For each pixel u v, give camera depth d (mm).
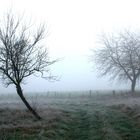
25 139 12820
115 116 20703
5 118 18047
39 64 19672
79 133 15344
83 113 23484
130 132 15102
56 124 16406
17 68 18531
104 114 21719
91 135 14500
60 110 23594
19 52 18594
